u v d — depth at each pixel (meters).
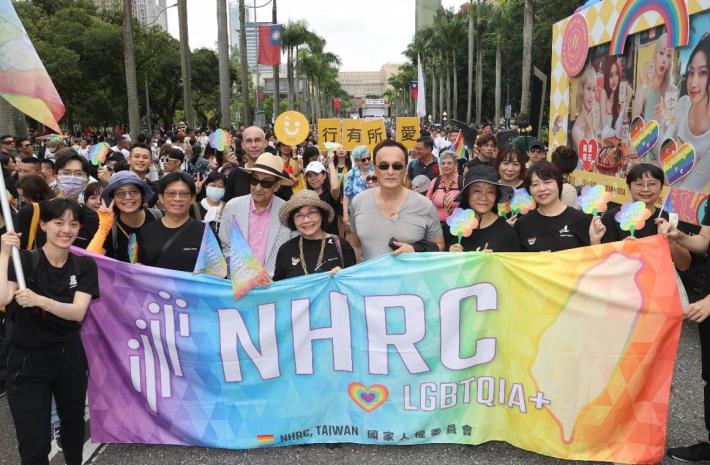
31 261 3.21
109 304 3.94
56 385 3.32
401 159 3.96
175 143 16.84
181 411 3.96
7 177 6.76
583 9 8.88
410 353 3.84
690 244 3.65
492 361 3.82
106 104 43.09
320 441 3.95
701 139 5.64
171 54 47.56
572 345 3.69
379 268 3.83
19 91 3.61
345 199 7.33
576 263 3.69
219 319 3.89
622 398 3.65
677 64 6.09
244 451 3.96
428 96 89.25
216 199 6.28
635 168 4.41
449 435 3.87
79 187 5.24
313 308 3.87
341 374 3.90
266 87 87.81
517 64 56.88
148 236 4.34
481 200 4.10
